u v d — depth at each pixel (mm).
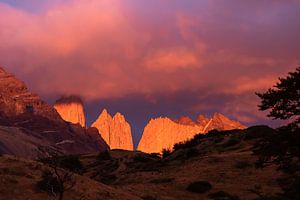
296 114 28234
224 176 59312
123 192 39438
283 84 28438
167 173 66500
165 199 49000
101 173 80375
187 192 53188
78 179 37344
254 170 60531
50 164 32781
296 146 28125
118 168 83312
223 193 50781
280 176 55656
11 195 29953
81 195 33406
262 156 29250
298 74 28188
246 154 70125
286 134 27891
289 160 28906
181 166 71562
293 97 28125
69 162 62188
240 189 52969
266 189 51375
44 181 32219
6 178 31828
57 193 32062
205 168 65000
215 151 80438
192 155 80312
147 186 56438
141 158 91250
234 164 65000
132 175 68688
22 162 36219
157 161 82875
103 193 35969
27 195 30578
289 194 28422
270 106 28656
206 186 54188
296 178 29188
